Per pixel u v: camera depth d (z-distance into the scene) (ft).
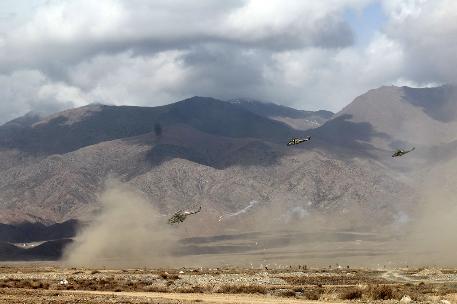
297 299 371.35
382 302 346.54
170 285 507.30
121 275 635.66
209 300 346.33
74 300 327.67
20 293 375.45
